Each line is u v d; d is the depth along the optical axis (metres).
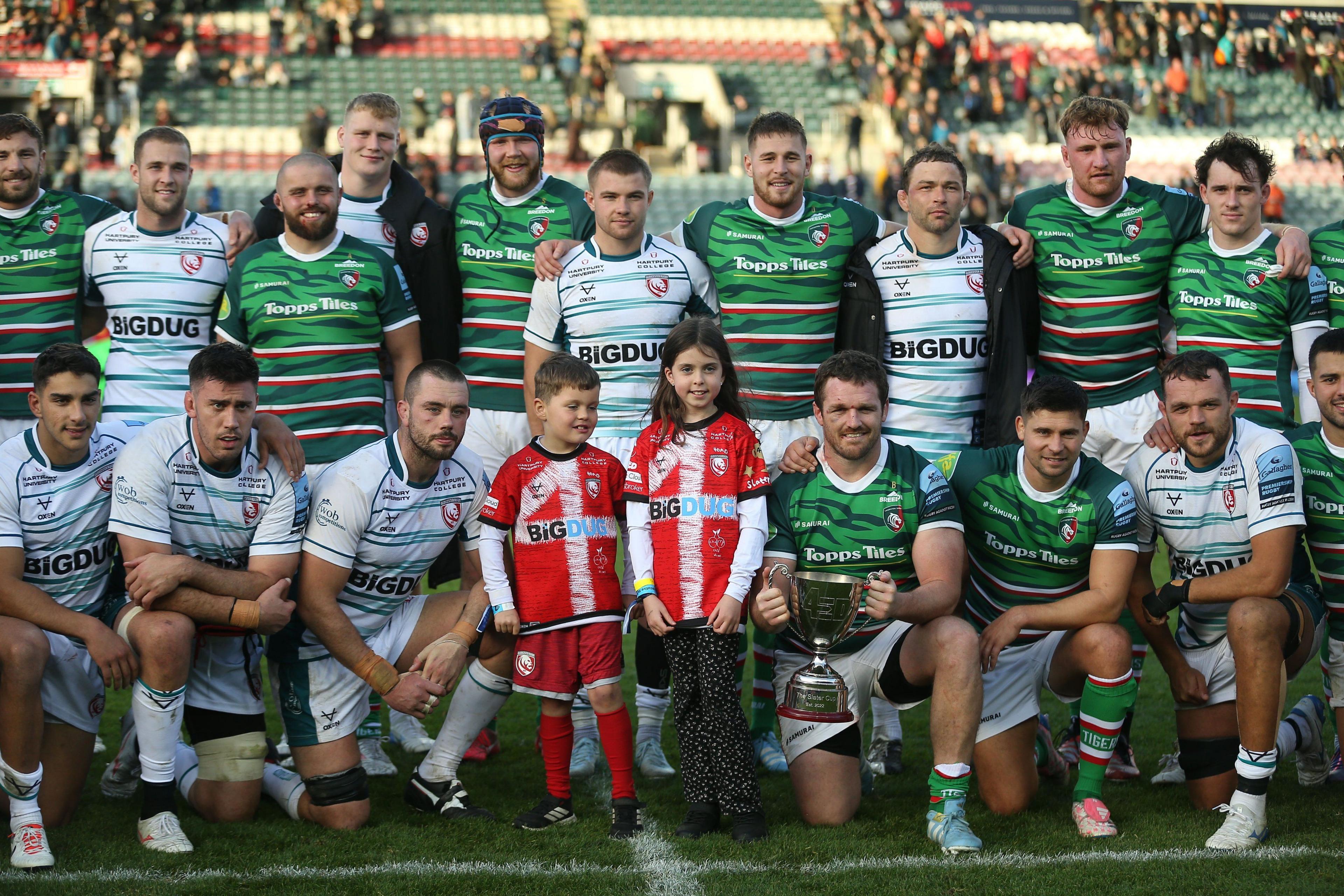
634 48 26.84
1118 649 4.11
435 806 4.32
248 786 4.25
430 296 5.62
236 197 20.86
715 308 5.34
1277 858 3.81
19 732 3.78
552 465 4.22
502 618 4.16
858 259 5.20
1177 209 5.23
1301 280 5.05
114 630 4.09
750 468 4.17
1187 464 4.39
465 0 27.64
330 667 4.26
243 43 25.27
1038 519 4.35
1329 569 4.45
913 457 4.36
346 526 4.21
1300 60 26.70
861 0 27.31
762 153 5.09
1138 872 3.69
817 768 4.18
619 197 5.02
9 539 4.05
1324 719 4.69
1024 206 5.34
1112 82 25.61
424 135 22.27
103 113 21.88
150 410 5.27
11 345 5.32
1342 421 4.32
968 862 3.78
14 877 3.67
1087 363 5.27
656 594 4.15
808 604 4.10
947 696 4.00
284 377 5.06
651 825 4.16
